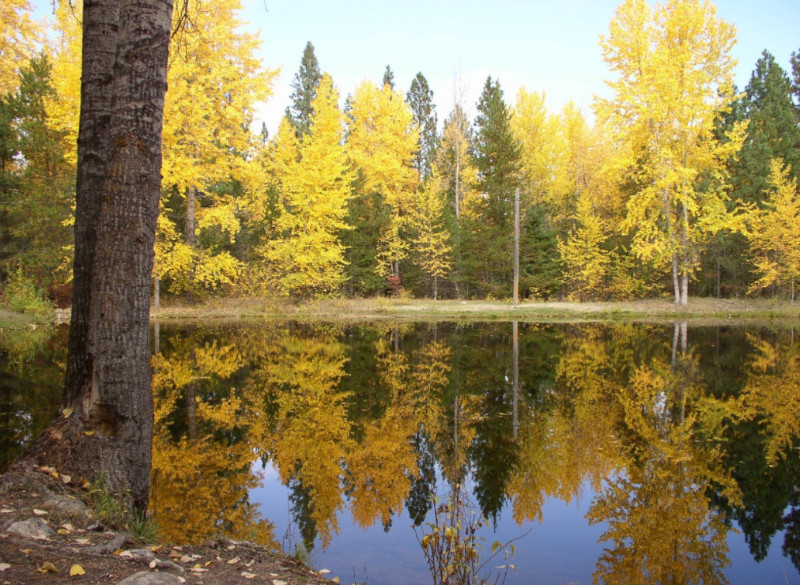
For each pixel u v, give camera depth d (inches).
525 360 476.4
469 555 122.5
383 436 259.9
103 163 154.9
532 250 1093.1
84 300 150.4
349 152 1148.5
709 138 911.7
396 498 188.2
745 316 895.7
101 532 119.2
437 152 1526.8
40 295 750.5
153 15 144.7
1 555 95.8
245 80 796.0
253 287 936.3
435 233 1085.8
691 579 133.6
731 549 149.5
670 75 865.5
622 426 273.3
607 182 1252.5
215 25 765.3
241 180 866.1
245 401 324.8
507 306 991.6
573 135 1402.6
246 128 876.0
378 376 405.1
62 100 716.7
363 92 1262.3
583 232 1047.6
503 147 1094.4
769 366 433.4
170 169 717.9
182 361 458.3
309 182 876.6
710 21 848.3
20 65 842.8
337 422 283.9
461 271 1151.0
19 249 792.3
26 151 744.3
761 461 219.5
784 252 934.4
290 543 151.8
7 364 414.6
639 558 144.4
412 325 791.7
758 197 1037.8
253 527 161.5
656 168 903.1
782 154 1088.8
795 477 201.5
